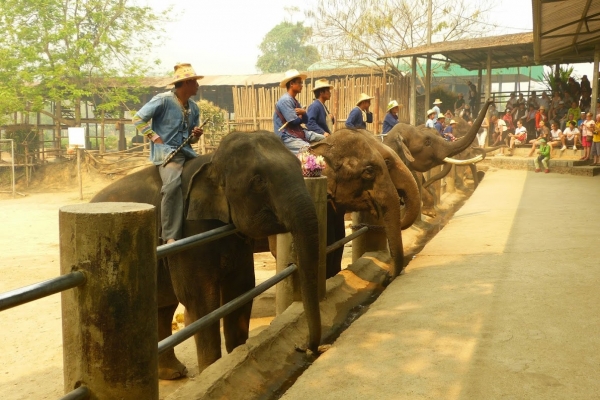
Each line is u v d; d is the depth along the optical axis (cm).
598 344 399
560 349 391
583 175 1773
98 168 2611
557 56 2211
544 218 954
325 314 550
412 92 2583
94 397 253
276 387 412
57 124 2892
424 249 776
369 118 1078
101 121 2778
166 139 475
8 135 2742
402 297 541
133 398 255
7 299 214
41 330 677
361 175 683
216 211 427
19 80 2598
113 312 248
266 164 402
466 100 3878
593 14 1506
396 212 681
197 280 437
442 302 514
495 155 2270
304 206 389
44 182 2622
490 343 406
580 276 578
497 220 978
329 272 700
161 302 500
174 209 447
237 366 403
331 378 364
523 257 672
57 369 563
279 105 709
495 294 524
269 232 412
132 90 2972
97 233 244
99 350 250
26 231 1505
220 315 388
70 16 2711
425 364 377
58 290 234
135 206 260
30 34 2561
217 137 2500
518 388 334
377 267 743
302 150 689
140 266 253
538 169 1933
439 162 1077
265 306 683
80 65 2636
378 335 438
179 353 579
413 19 3169
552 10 1439
